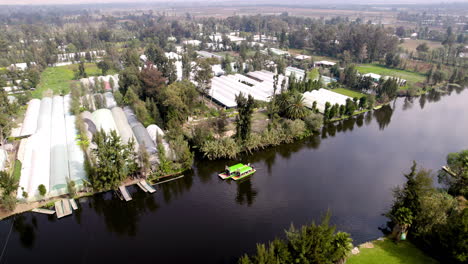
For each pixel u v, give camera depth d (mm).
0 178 80562
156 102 146125
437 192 80375
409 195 72750
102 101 151000
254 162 113438
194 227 79750
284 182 100438
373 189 96688
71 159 99938
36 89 189625
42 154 103250
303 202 89938
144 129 123875
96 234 77500
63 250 72500
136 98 148000
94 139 88500
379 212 85500
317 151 122875
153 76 155625
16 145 116000
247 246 72750
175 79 184875
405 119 161125
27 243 74562
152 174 99938
